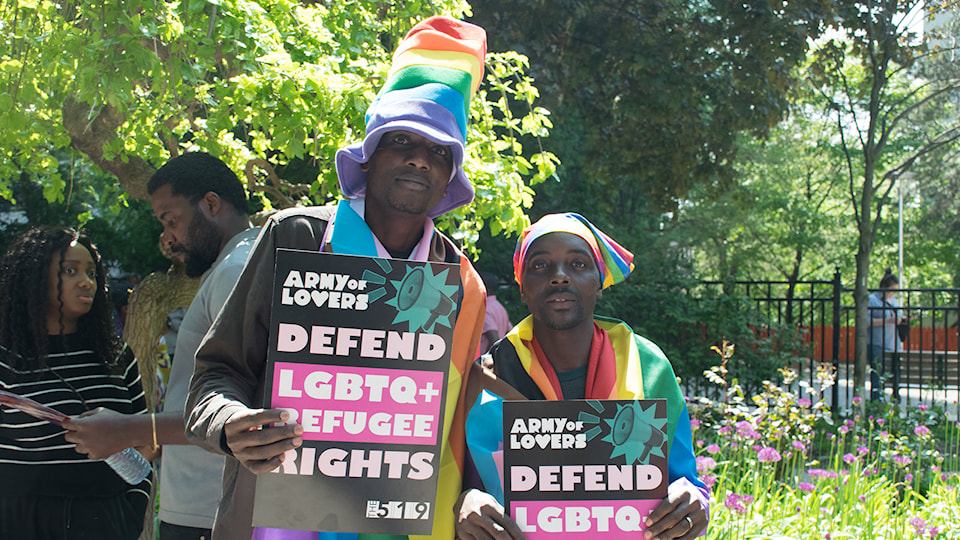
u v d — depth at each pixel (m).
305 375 1.61
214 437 1.55
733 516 3.76
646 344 2.25
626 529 1.79
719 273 22.12
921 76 11.45
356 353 1.63
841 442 5.13
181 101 3.97
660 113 9.70
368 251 1.85
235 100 3.39
